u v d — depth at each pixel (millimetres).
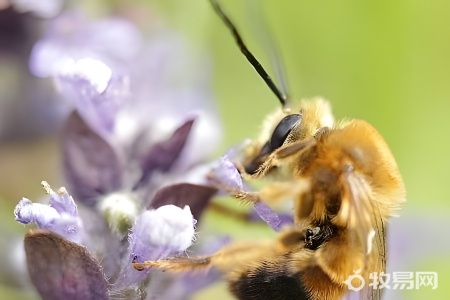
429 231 127
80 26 123
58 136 122
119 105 112
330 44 140
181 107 128
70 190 112
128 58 124
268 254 108
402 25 139
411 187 137
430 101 139
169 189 106
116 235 107
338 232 108
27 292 117
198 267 104
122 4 131
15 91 125
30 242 102
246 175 108
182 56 132
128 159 115
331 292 107
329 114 110
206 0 134
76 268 102
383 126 139
